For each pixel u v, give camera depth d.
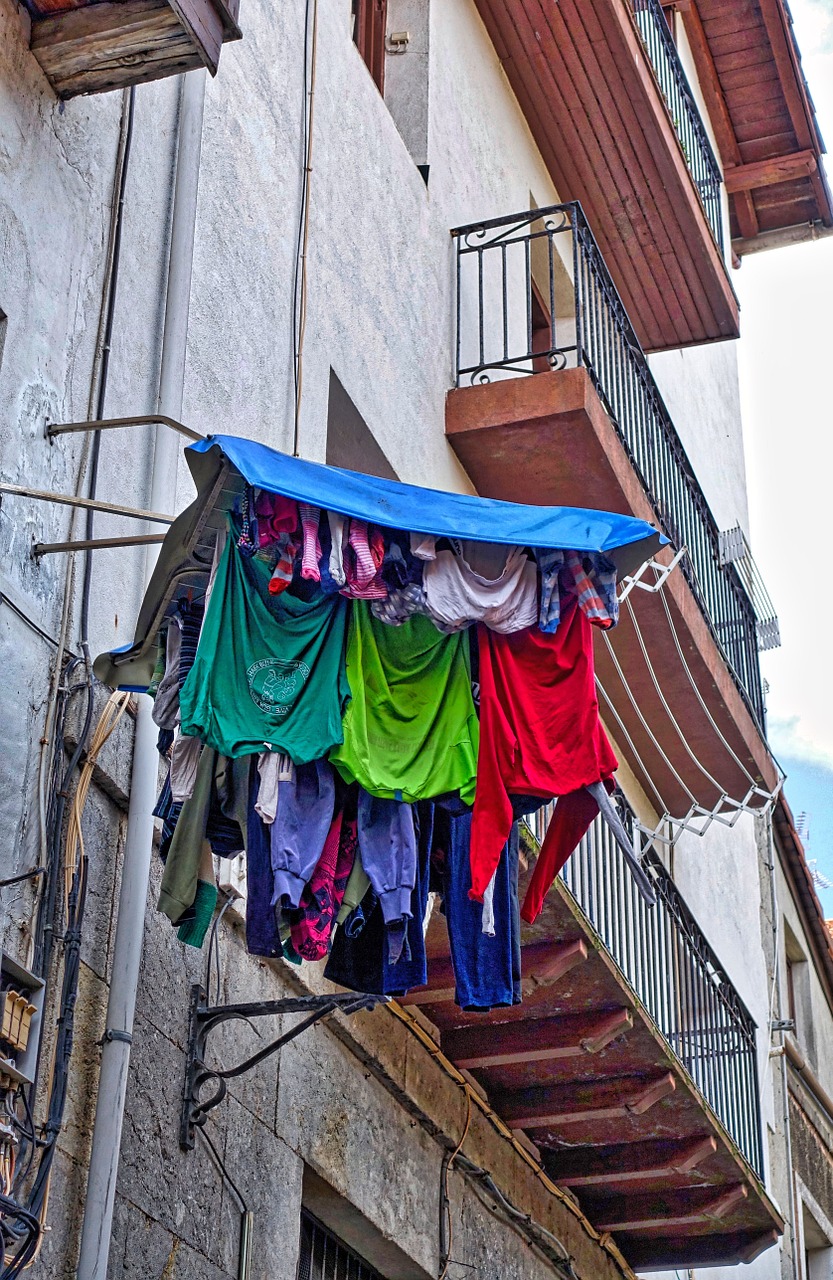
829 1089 20.39
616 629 12.52
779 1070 18.08
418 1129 9.11
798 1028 20.16
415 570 6.34
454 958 6.48
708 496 17.66
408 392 10.48
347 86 10.33
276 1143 7.52
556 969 9.24
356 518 6.12
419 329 10.81
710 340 15.60
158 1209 6.49
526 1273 10.21
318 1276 8.20
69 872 6.24
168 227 7.98
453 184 11.80
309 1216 8.20
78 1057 6.19
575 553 6.55
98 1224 5.96
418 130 11.52
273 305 8.85
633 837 12.09
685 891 15.06
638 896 11.43
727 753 13.76
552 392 10.91
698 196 14.45
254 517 6.09
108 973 6.45
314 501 5.95
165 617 6.45
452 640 6.45
